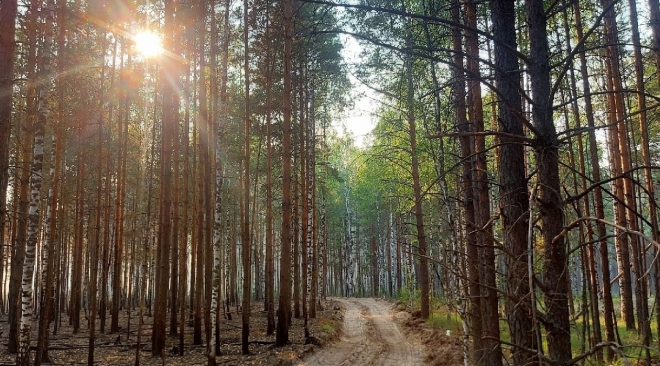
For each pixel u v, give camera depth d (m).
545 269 3.22
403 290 30.56
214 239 12.98
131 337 18.42
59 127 12.20
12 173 12.58
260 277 41.28
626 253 13.75
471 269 6.70
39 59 11.46
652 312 4.09
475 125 8.03
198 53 18.56
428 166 15.45
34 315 25.66
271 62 19.20
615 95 11.73
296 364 12.78
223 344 16.12
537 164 3.38
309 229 23.67
